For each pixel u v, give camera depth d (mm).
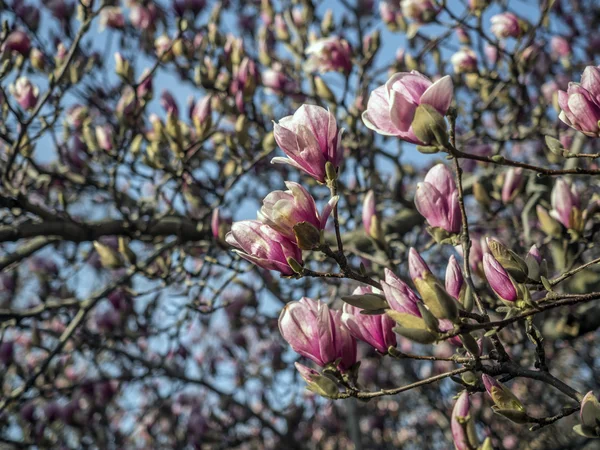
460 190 2279
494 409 2143
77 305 5176
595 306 4816
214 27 5387
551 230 4070
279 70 6117
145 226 5098
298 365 2334
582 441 6211
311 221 2213
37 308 5180
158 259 4980
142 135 4996
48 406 6703
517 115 5230
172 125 4703
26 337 7766
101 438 7152
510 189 4559
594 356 7473
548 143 2324
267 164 6266
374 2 6102
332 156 2289
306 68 4949
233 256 4766
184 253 5039
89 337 5957
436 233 2486
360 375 7988
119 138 5199
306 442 8031
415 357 2260
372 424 8164
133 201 5773
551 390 7055
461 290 2230
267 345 8508
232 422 7516
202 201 5449
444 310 2021
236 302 6629
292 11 6051
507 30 4637
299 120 2291
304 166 2283
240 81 4848
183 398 8188
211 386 7316
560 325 4836
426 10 4684
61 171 5492
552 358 7082
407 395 8172
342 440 8438
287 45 5984
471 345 2102
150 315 6004
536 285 2312
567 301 2184
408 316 2061
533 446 6789
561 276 2303
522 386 7484
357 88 5301
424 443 8219
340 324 2357
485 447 1952
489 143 6105
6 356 6195
